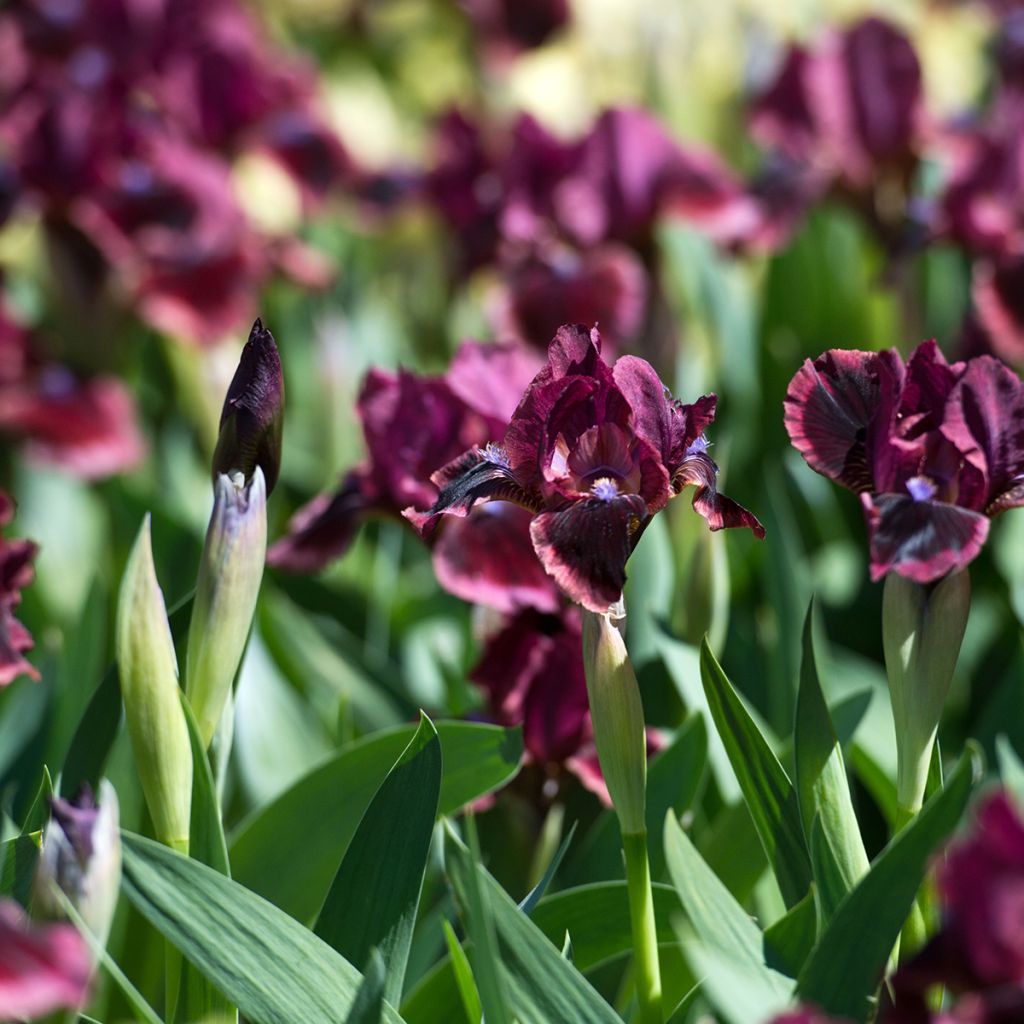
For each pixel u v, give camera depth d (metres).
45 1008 0.72
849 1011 0.75
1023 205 1.41
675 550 1.10
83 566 1.42
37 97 1.58
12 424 1.46
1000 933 0.69
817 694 0.80
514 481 0.79
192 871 0.77
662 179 1.50
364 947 0.80
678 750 0.89
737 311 1.44
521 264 1.55
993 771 0.98
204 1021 0.80
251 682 0.98
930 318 1.61
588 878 0.90
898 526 0.76
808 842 0.80
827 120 1.63
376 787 0.88
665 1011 0.86
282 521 1.40
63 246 1.53
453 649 1.11
